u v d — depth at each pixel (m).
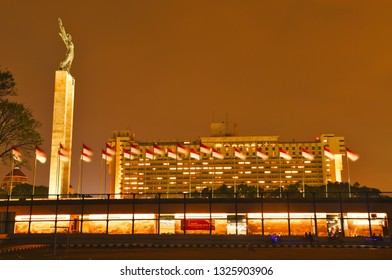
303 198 80.00
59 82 115.94
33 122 57.50
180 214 82.12
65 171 114.88
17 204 82.06
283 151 98.44
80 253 48.28
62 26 121.88
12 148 56.81
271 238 63.91
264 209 80.25
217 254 46.84
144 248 57.81
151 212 81.88
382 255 45.34
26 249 52.56
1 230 73.00
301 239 64.81
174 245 60.34
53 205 82.56
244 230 81.56
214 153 104.19
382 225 78.31
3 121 55.75
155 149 104.69
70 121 119.62
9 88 55.94
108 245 60.31
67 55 120.38
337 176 188.88
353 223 79.75
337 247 58.78
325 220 80.81
